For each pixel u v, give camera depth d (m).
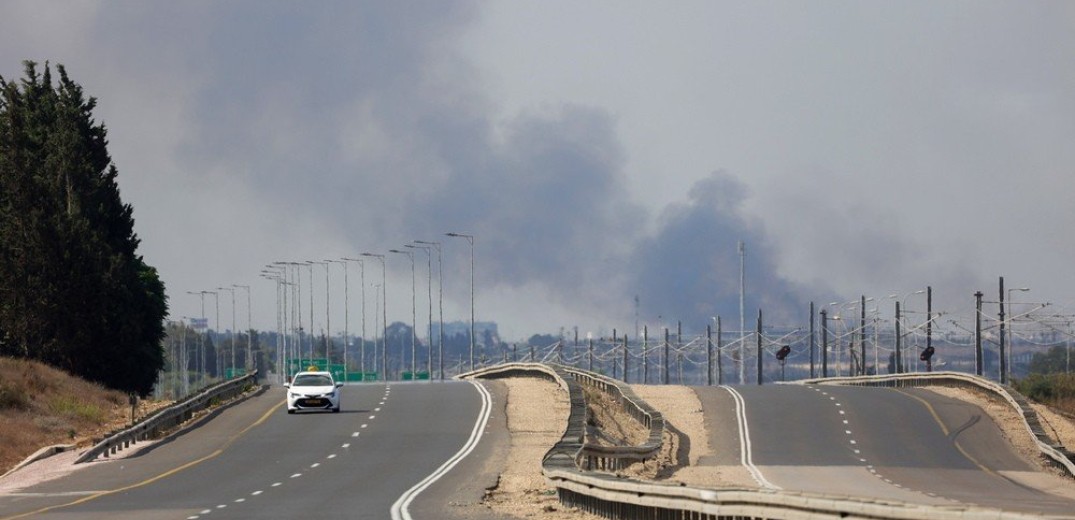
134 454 102.25
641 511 55.53
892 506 36.00
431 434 113.19
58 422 124.50
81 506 68.75
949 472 111.12
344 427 119.38
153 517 61.66
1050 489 100.00
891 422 139.38
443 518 59.75
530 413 130.75
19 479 88.75
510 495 73.50
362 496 71.31
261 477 84.00
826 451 123.00
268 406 143.62
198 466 92.38
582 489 63.69
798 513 41.16
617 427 132.12
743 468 111.81
